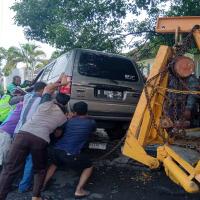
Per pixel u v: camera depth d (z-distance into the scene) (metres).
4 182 4.68
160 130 4.62
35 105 5.45
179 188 5.58
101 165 6.85
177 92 4.44
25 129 4.76
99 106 6.80
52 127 4.85
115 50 10.85
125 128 7.37
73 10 10.50
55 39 10.42
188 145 4.71
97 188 5.60
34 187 4.83
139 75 7.37
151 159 4.50
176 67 4.48
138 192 5.42
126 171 6.50
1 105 6.84
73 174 6.33
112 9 10.53
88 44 10.43
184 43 4.62
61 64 7.46
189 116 5.77
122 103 7.00
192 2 9.40
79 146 5.23
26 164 5.37
